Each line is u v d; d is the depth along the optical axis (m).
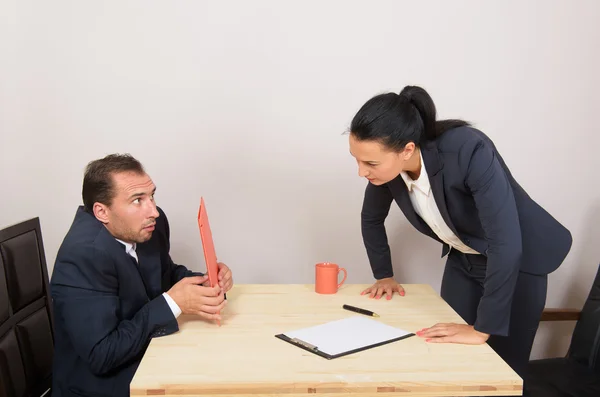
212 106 2.23
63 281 1.37
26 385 1.49
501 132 2.33
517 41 2.29
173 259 2.30
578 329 1.97
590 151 2.37
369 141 1.31
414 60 2.27
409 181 1.54
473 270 1.76
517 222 1.37
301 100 2.26
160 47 2.19
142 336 1.33
